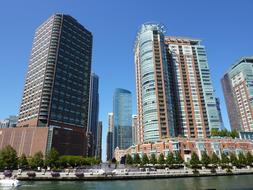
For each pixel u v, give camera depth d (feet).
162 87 615.98
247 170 369.91
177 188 198.08
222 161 406.82
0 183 214.90
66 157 493.77
